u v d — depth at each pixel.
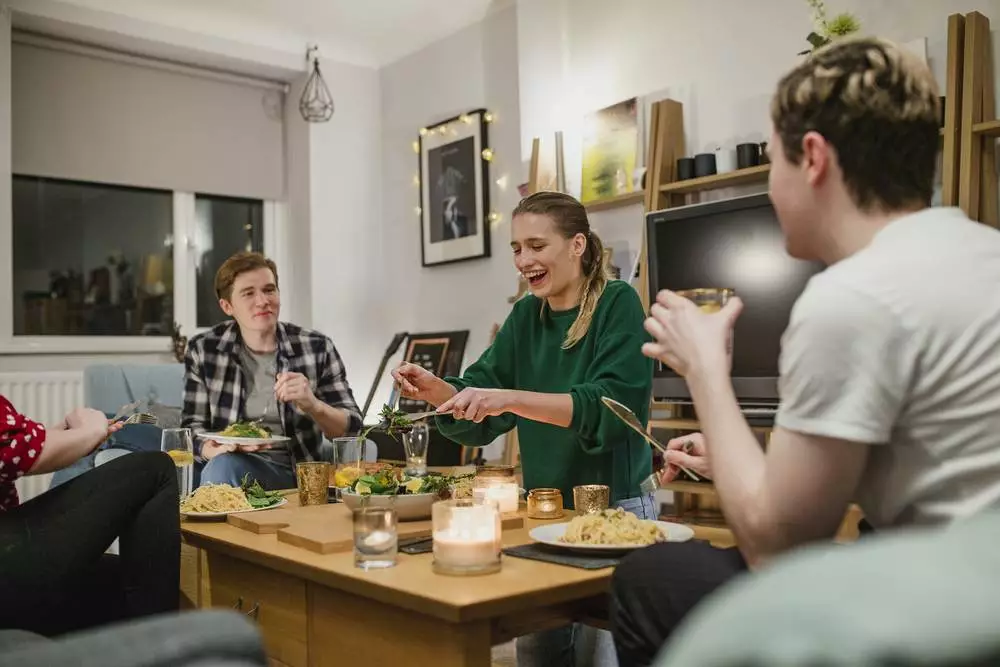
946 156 2.62
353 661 1.29
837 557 0.44
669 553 1.08
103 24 4.41
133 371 3.68
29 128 4.43
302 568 1.35
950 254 0.88
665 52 3.72
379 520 1.30
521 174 4.46
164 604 1.56
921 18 2.88
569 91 4.12
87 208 4.73
